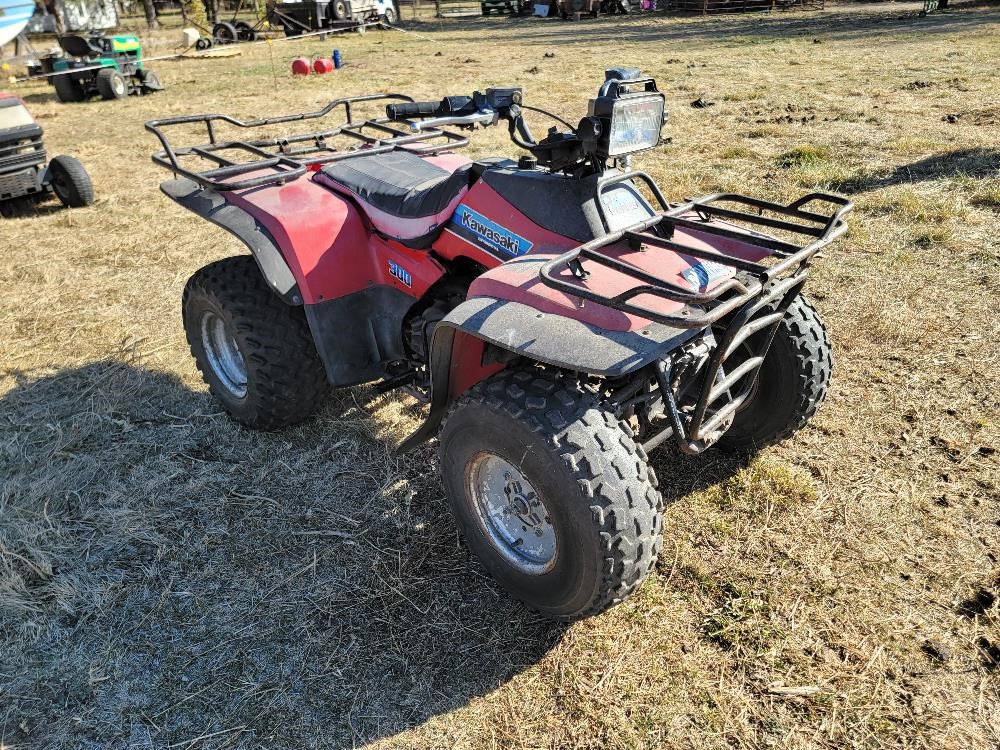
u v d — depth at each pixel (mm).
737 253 2787
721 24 23500
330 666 2449
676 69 13922
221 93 14672
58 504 3230
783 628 2498
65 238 6395
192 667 2469
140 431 3701
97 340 4590
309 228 3131
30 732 2279
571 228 2557
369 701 2332
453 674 2404
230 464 3441
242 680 2416
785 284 2424
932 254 5062
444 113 3354
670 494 3102
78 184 7113
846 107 9547
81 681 2436
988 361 3871
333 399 3879
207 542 2990
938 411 3533
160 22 37031
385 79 15055
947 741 2135
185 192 3639
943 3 23203
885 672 2342
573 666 2410
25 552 2967
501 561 2570
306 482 3307
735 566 2748
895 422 3477
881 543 2818
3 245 6262
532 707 2289
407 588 2738
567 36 23109
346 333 3240
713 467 3242
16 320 4879
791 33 19438
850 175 6648
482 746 2189
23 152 7234
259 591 2754
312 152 4051
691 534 2898
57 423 3773
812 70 12898
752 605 2580
